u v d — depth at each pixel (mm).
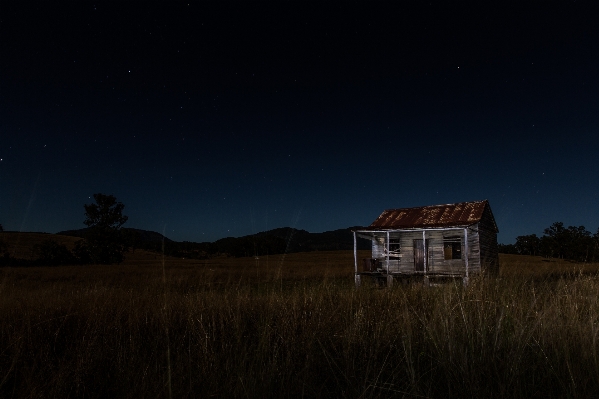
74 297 9164
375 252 23188
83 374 4305
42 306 7664
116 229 61844
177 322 6695
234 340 5391
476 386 3514
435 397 3609
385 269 22516
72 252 63094
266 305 7137
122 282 18891
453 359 3979
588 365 3617
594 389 3367
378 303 7551
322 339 5336
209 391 3543
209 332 5711
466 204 22250
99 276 26438
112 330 6145
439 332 4816
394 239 22812
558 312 4973
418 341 4922
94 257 57969
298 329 5859
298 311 6434
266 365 4094
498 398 3330
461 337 4578
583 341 4066
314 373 4215
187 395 3484
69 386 4105
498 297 6684
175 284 14086
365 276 22078
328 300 7871
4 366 4656
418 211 23438
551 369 3637
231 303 7488
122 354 4902
